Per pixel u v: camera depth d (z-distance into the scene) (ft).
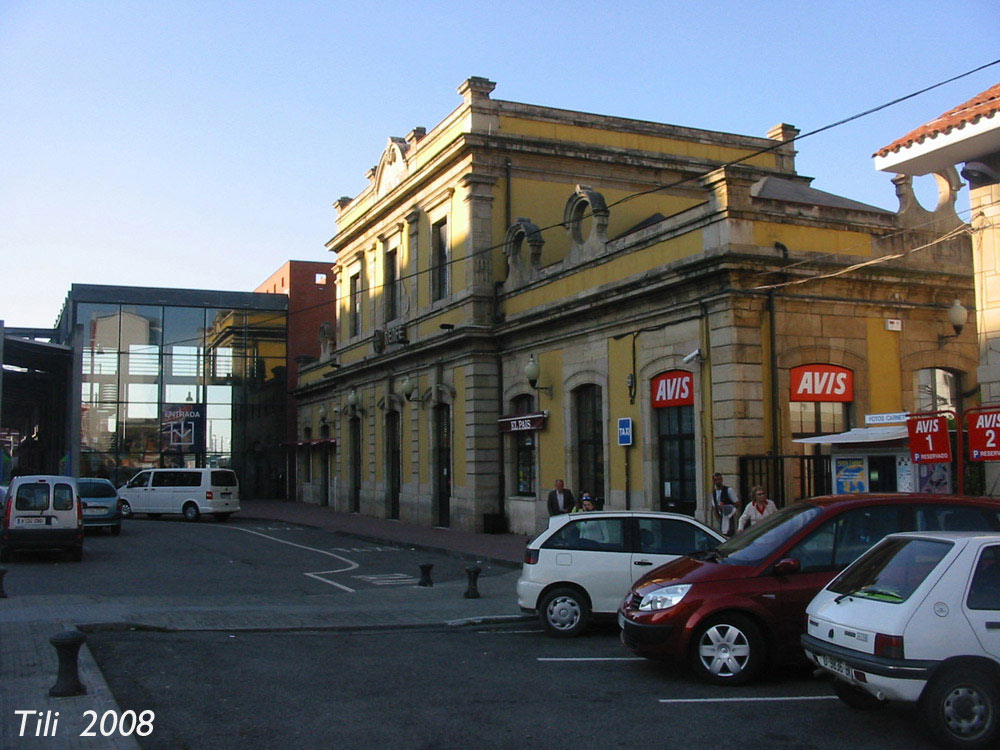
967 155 41.47
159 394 155.33
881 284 61.31
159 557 70.38
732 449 55.83
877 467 45.60
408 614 43.73
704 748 22.07
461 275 90.58
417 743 22.44
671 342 62.34
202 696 26.99
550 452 78.38
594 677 30.14
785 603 28.84
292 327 164.76
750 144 102.01
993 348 41.83
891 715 25.03
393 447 110.83
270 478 161.07
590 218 90.79
